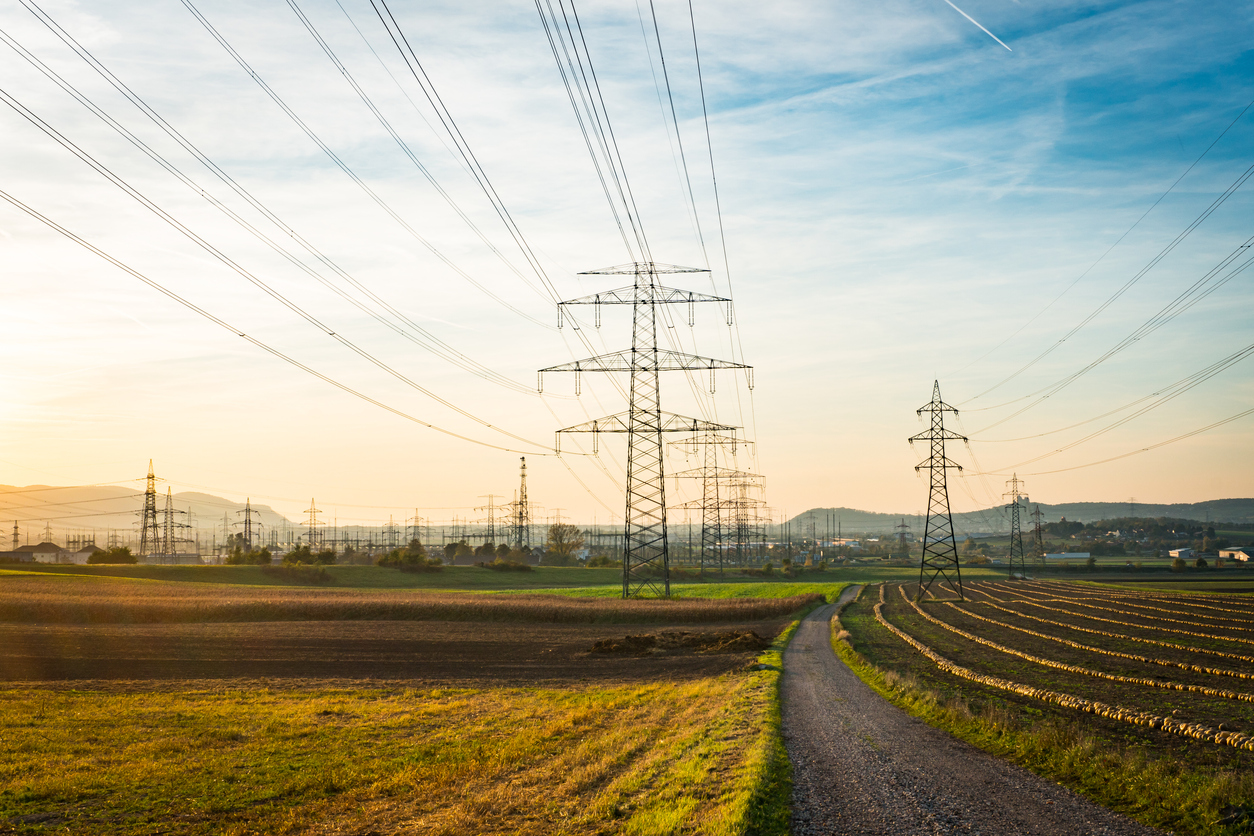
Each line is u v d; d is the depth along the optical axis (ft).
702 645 201.67
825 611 314.35
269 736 92.73
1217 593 373.61
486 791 65.21
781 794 57.57
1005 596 366.84
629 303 220.02
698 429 269.03
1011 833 49.52
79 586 323.78
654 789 60.80
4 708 107.96
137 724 98.78
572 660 179.11
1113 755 65.05
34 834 57.11
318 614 258.98
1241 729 78.89
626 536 299.79
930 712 94.58
